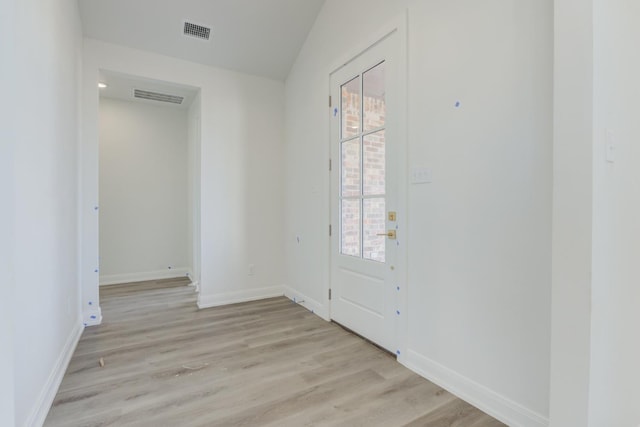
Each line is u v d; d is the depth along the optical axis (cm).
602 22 129
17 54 140
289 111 397
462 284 193
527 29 161
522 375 164
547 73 153
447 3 200
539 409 157
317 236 338
